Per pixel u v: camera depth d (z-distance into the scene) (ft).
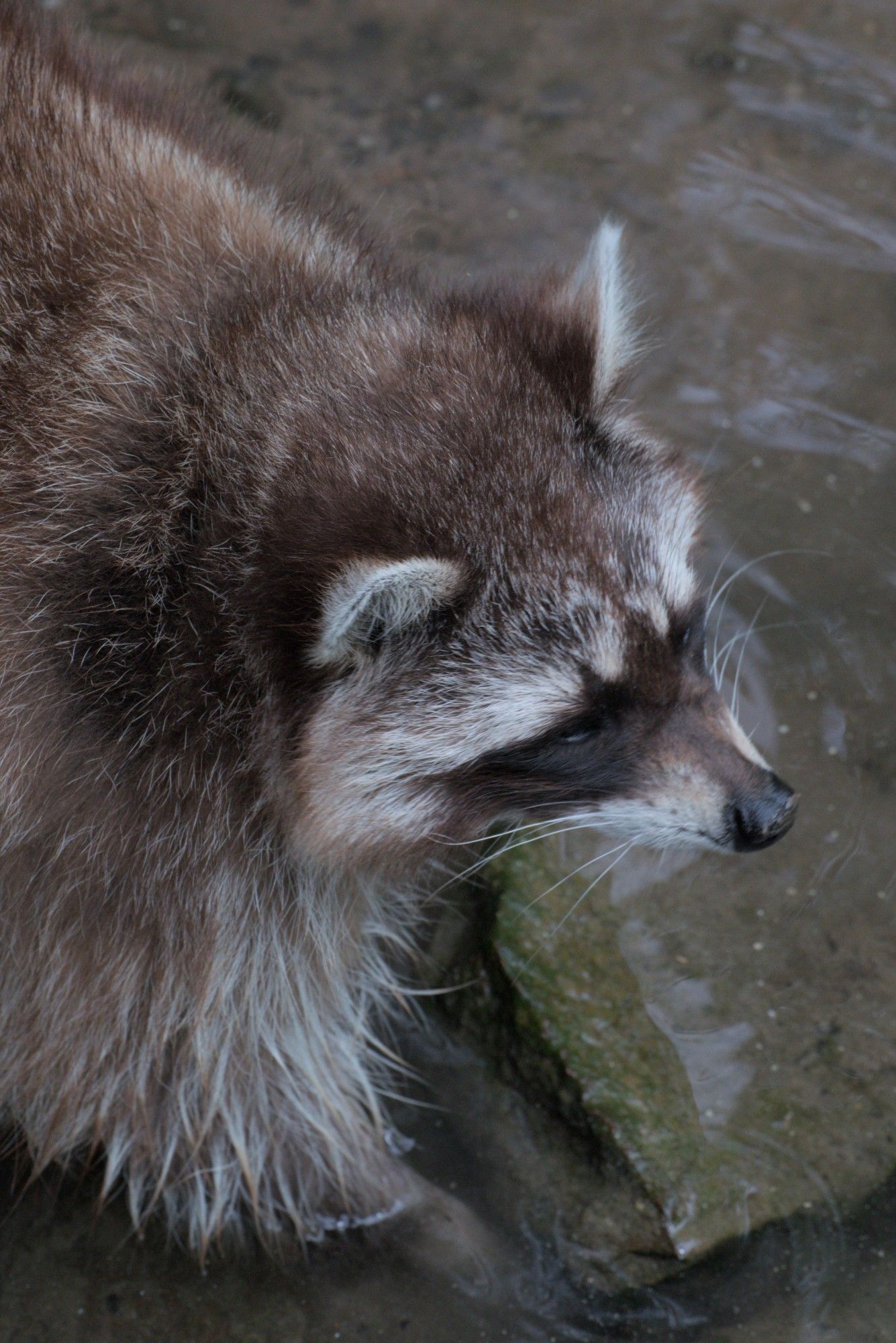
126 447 14.15
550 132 29.37
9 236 14.57
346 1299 15.79
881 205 27.91
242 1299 15.80
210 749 14.16
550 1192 16.22
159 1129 16.08
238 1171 16.46
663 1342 15.17
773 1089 16.63
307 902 15.81
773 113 29.84
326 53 31.01
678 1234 15.42
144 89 18.07
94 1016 15.05
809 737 19.94
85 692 13.73
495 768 14.98
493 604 14.08
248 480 14.02
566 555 14.10
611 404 15.16
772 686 20.45
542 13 32.22
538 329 15.28
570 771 15.19
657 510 14.90
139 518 13.97
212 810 14.42
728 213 27.73
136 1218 16.10
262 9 31.96
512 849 18.63
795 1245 15.56
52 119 15.42
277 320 14.82
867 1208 15.80
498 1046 17.29
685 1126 16.16
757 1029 17.17
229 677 14.01
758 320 25.68
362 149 28.76
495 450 14.03
